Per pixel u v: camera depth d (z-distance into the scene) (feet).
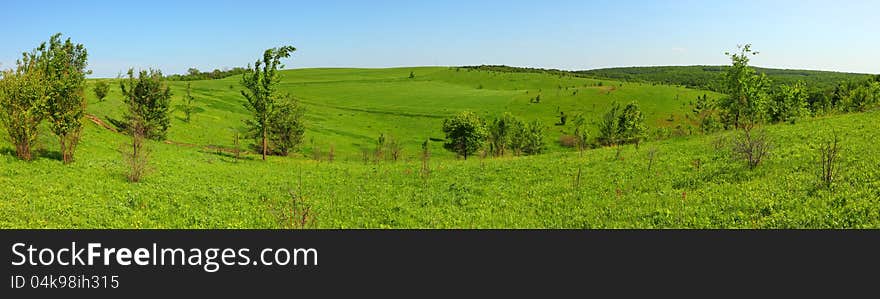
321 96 601.21
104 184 82.28
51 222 57.06
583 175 92.32
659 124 485.97
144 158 94.99
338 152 288.30
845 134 102.06
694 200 60.70
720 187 65.98
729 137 120.57
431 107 538.06
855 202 50.34
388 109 513.04
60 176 85.97
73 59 130.31
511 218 60.49
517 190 82.07
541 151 321.93
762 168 74.43
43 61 106.52
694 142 129.18
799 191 57.62
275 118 189.47
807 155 81.46
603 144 289.94
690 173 80.64
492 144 277.03
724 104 164.86
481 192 82.33
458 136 246.06
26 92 96.32
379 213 67.31
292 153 217.36
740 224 49.93
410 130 424.46
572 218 59.06
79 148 128.77
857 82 330.34
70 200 67.51
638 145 144.87
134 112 177.47
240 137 255.70
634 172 89.66
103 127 177.78
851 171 63.87
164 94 199.62
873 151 76.95
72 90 104.68
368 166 141.69
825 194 54.80
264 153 163.02
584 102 562.25
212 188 89.56
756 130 129.29
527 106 550.77
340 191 88.99
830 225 46.52
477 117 253.03
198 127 262.67
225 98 417.08
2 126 118.83
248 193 86.58
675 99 565.12
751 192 60.34
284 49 161.79
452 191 84.64
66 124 101.19
